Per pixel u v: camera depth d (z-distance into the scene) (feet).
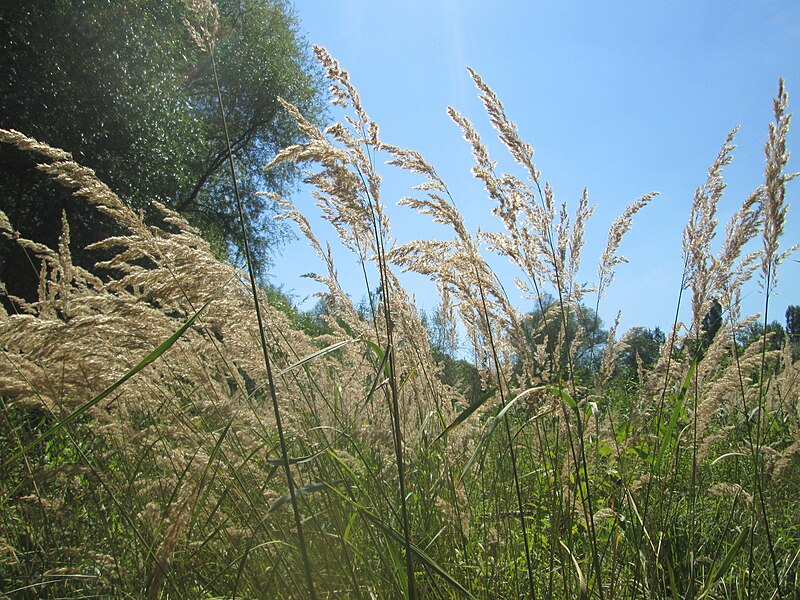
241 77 81.41
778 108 10.85
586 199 12.59
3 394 10.36
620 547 11.42
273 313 12.52
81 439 11.22
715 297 12.87
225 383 11.84
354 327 14.87
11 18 52.95
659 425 12.78
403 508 7.54
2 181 55.52
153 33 60.70
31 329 8.83
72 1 56.49
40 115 54.34
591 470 12.35
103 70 58.08
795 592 10.69
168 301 10.02
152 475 11.38
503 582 10.94
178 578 9.78
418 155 10.80
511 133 11.60
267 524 10.09
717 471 15.75
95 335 9.59
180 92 67.82
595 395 13.41
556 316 12.57
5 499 10.60
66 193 53.78
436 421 13.76
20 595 10.02
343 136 9.94
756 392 14.58
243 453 10.42
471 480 13.17
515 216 11.54
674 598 9.98
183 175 68.49
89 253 56.34
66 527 11.10
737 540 10.29
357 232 12.74
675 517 11.84
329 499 10.45
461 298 12.08
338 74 10.41
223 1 81.46
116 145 59.72
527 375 11.98
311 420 11.94
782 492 14.93
